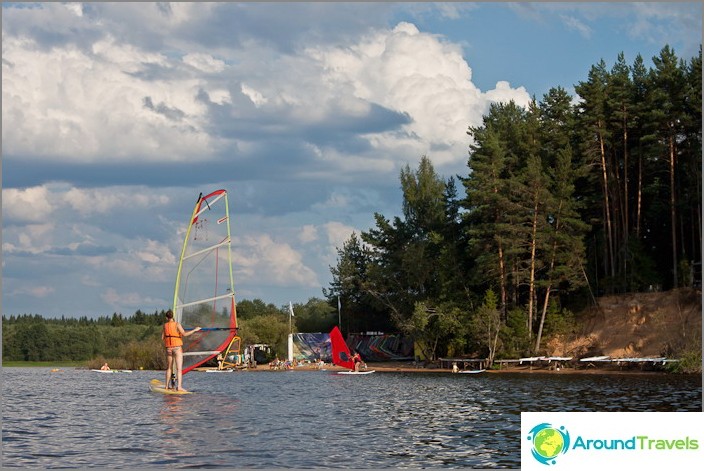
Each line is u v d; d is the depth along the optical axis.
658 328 75.56
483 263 84.94
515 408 37.53
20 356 176.00
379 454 23.83
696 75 79.19
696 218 80.19
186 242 49.56
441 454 23.78
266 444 25.97
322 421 32.69
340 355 83.81
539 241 82.19
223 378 72.81
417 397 45.53
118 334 181.25
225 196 50.19
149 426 31.05
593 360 74.75
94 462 22.83
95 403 42.25
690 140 80.75
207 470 21.47
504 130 100.62
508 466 21.80
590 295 84.44
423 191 104.19
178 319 49.38
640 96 85.25
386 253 104.69
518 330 82.88
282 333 113.25
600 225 88.38
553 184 86.00
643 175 85.25
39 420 33.69
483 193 85.00
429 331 92.38
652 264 81.81
